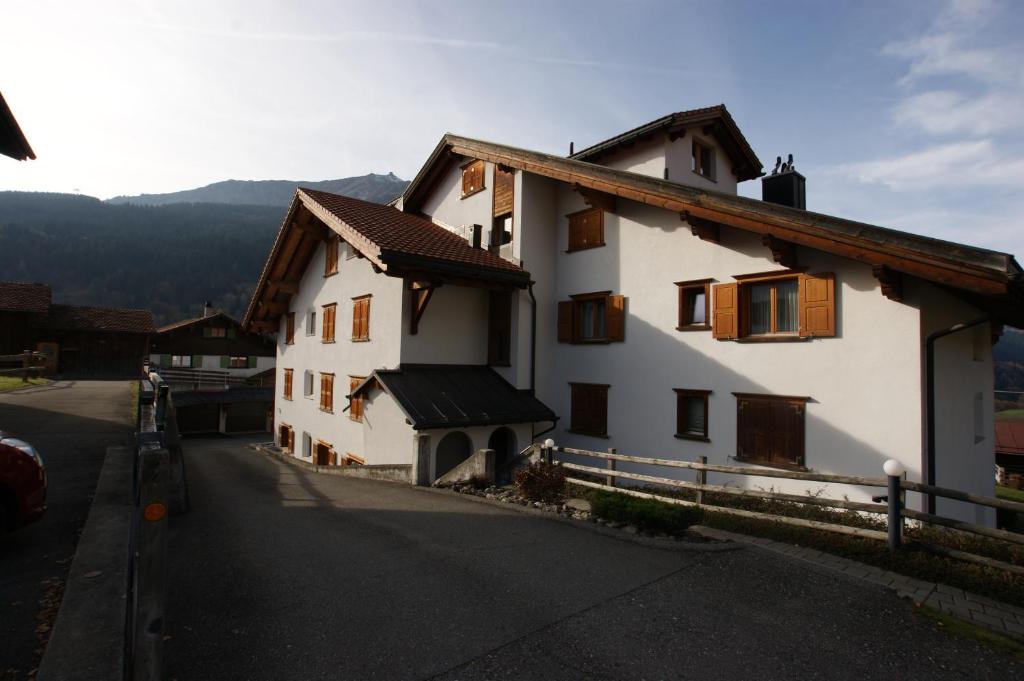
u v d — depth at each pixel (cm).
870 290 948
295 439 2297
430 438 1180
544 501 931
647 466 1302
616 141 1559
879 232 834
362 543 700
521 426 1457
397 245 1322
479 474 1090
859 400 955
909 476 894
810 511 884
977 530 567
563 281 1553
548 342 1557
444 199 1855
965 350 1065
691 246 1230
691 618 495
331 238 1972
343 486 1186
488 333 1612
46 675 326
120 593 436
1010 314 1024
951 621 490
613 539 721
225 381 4069
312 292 2178
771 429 1073
